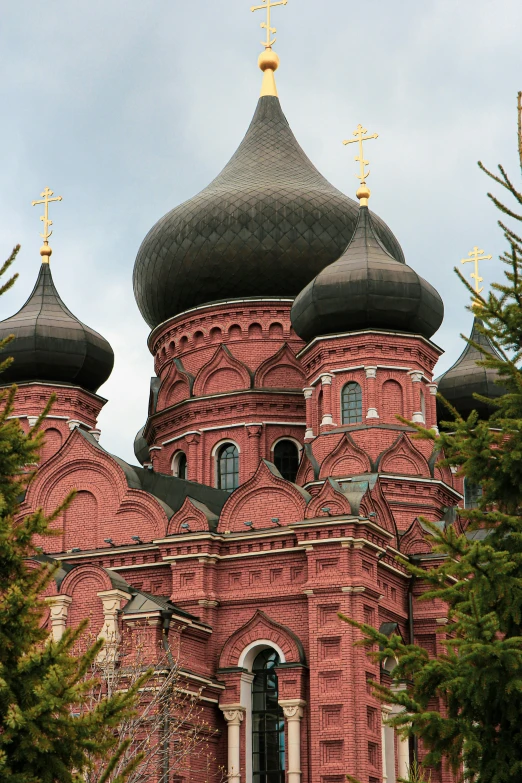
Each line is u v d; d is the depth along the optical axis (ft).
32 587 80.02
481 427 93.30
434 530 90.79
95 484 181.57
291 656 162.40
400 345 192.95
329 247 221.46
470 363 247.50
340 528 162.40
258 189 224.53
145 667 152.76
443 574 90.58
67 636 77.30
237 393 211.41
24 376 210.18
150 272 229.86
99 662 149.48
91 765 75.92
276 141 236.43
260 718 164.76
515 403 95.35
